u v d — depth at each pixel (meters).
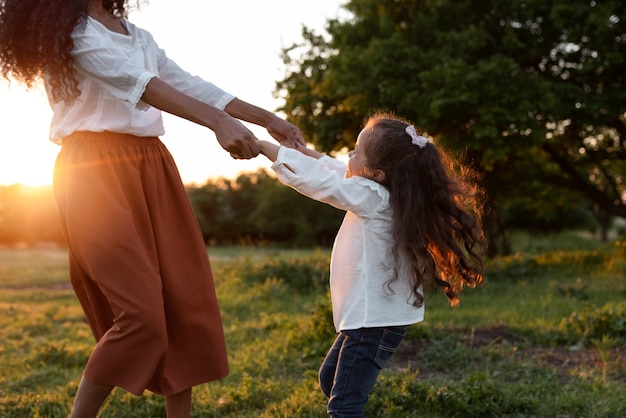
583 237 29.39
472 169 3.03
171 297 2.45
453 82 9.54
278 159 2.44
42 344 5.39
